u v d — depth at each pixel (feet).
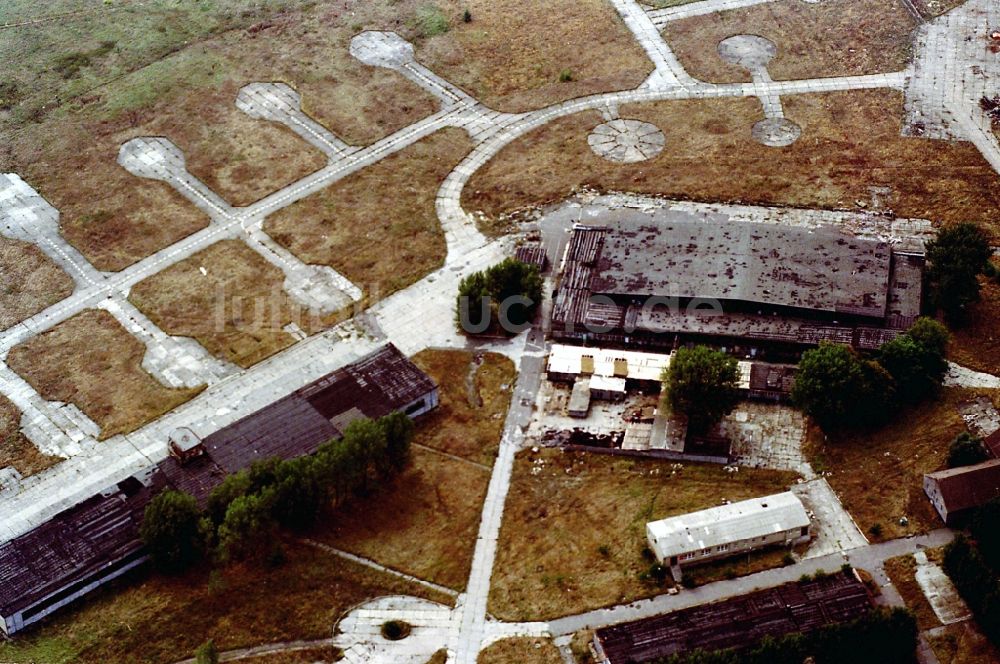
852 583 513.45
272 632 520.42
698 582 525.34
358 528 566.77
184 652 513.86
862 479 571.28
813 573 524.93
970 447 562.25
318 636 519.19
